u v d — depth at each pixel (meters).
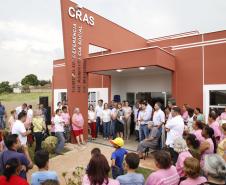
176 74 11.90
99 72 12.93
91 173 2.93
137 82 14.25
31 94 40.62
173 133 6.41
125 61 10.88
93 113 12.20
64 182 6.09
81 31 11.80
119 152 4.97
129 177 3.19
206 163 2.80
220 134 6.01
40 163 3.47
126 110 11.84
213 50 10.82
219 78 10.59
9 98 37.19
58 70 18.33
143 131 10.09
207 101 10.84
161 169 3.38
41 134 9.02
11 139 4.20
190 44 11.52
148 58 10.23
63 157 8.76
